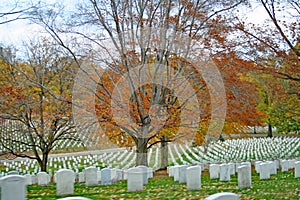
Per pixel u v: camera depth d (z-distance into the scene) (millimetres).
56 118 15414
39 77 15422
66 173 8016
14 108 14820
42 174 11828
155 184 10242
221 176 11141
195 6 13531
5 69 14984
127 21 13125
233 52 12703
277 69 12789
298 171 12016
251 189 8438
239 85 15117
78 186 9914
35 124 16281
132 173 8516
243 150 24219
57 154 24000
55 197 7535
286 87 15992
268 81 17641
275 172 13578
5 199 4945
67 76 15594
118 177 12477
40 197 7566
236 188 8719
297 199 6855
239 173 8758
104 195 7781
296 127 31719
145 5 13367
